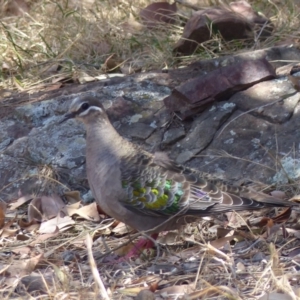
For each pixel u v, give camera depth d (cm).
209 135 1123
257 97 1148
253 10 1470
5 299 795
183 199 912
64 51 1422
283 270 827
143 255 923
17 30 1520
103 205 939
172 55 1396
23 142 1182
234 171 1075
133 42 1448
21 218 1062
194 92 1152
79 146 1159
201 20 1369
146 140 1147
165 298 786
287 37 1390
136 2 1599
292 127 1101
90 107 929
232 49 1378
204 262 870
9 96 1318
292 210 992
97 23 1496
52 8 1597
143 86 1237
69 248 967
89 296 787
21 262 910
